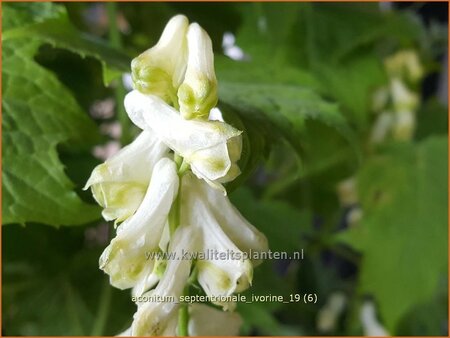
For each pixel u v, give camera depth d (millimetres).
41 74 96
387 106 183
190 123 64
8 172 88
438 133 196
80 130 95
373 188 166
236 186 74
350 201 188
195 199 71
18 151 90
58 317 131
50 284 132
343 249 187
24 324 129
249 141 82
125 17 145
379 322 174
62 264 133
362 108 160
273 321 135
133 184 70
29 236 129
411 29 178
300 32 158
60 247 132
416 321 184
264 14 151
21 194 87
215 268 70
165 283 70
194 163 64
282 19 153
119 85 118
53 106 95
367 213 163
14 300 129
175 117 65
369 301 177
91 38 109
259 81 113
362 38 159
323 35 159
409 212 162
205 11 147
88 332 131
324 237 175
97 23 159
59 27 99
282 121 94
